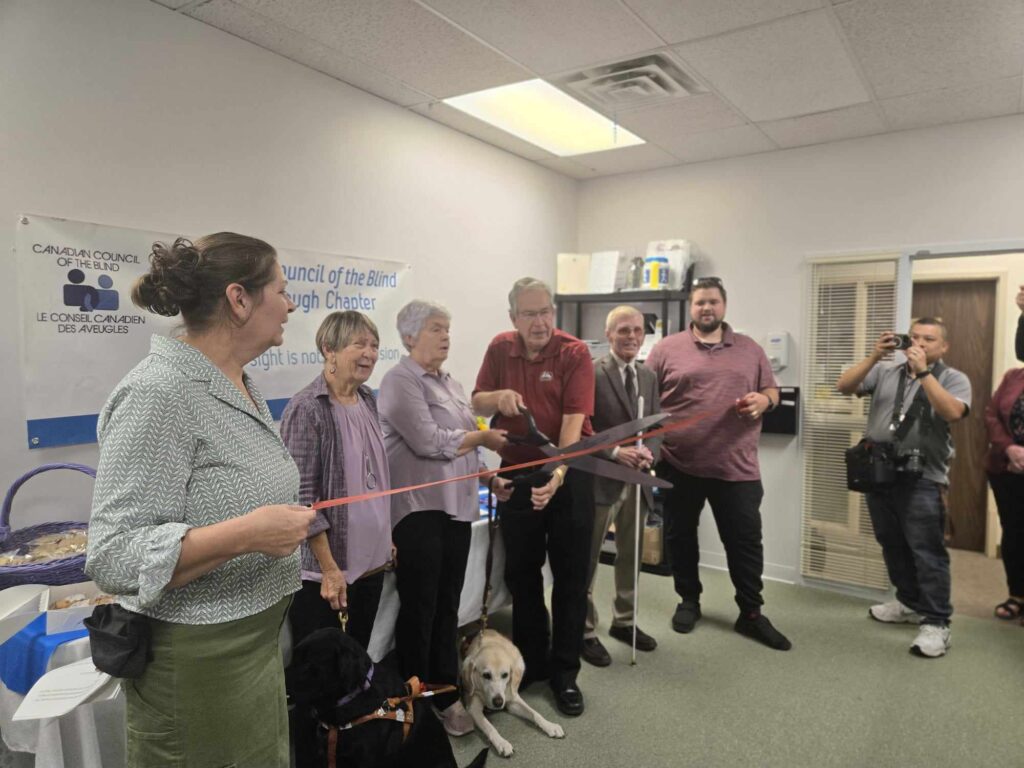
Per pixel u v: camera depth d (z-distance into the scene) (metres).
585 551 2.35
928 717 2.29
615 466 2.09
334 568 1.71
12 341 1.84
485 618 2.37
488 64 2.58
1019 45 2.37
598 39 2.37
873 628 3.07
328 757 1.48
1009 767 2.01
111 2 2.00
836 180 3.52
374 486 1.88
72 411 1.96
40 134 1.87
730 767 2.01
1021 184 3.07
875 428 2.97
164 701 0.96
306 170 2.62
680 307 4.00
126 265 2.07
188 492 0.96
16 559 1.62
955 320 4.34
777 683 2.54
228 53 2.32
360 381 1.87
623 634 2.92
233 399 1.03
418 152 3.14
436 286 3.29
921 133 3.28
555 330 2.38
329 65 2.59
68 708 1.23
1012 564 3.13
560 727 2.20
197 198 2.26
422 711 1.66
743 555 2.96
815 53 2.47
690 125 3.27
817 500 3.62
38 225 1.87
